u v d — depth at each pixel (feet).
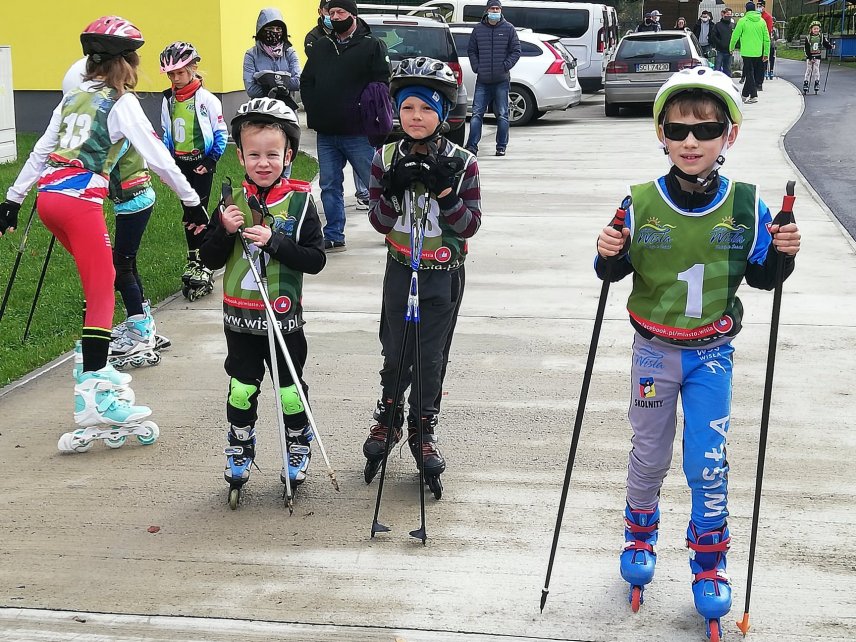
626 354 20.76
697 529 11.19
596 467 15.49
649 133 56.95
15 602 11.75
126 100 15.83
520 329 22.35
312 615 11.51
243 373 13.96
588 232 31.63
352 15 28.78
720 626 11.18
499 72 47.80
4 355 20.61
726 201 10.71
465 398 18.37
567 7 77.71
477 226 13.67
